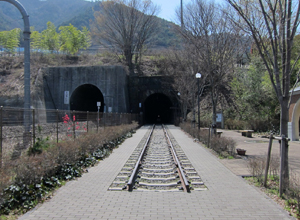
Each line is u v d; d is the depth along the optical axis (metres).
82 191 6.36
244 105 30.17
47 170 6.43
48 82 35.03
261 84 28.31
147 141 17.27
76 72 35.31
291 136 18.16
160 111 64.94
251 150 13.66
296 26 6.20
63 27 60.03
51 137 10.27
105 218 4.72
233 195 6.14
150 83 45.38
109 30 53.25
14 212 4.89
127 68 45.97
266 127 25.42
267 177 7.30
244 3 7.36
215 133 14.89
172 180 7.59
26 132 8.49
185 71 29.62
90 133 12.62
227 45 14.39
